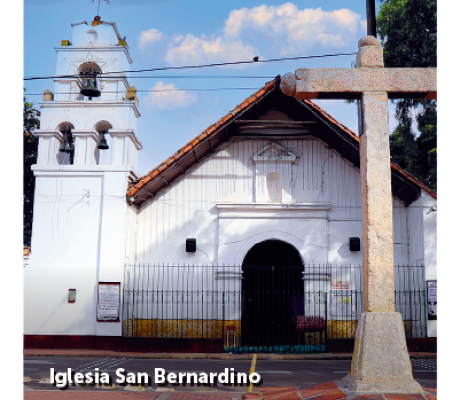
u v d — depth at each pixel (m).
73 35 16.42
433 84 7.61
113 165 15.34
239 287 15.77
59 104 15.89
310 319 15.28
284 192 16.41
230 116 15.29
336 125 14.92
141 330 15.44
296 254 16.89
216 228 16.30
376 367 6.83
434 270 14.80
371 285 7.22
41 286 14.88
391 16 19.62
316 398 6.64
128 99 16.12
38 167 15.38
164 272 15.97
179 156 15.08
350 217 16.27
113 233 15.03
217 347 14.56
